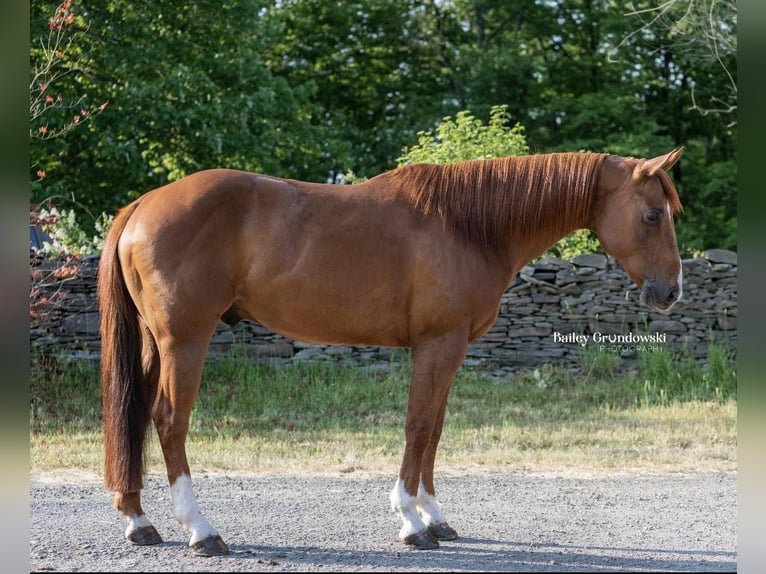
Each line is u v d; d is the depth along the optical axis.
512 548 4.59
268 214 4.46
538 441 7.73
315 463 6.89
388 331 4.54
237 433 7.90
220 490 5.97
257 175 4.60
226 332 10.23
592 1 21.11
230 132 13.97
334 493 5.94
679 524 5.21
